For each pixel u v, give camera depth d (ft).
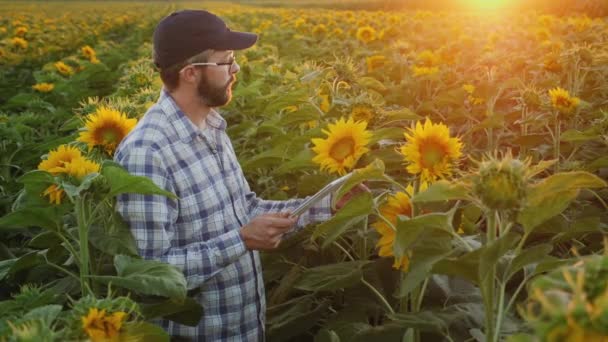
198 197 9.55
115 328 6.36
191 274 9.21
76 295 10.03
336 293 11.64
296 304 11.31
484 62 24.85
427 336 9.40
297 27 53.88
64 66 29.73
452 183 6.48
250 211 10.91
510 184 5.99
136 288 7.52
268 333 10.72
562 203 6.48
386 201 8.73
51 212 8.71
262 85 21.24
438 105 21.21
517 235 6.12
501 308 6.85
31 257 9.37
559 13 77.71
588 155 15.79
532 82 22.61
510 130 20.67
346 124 9.43
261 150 16.66
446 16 68.80
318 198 9.17
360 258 10.86
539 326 3.97
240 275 9.95
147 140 9.26
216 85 9.56
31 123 20.30
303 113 14.11
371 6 123.34
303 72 19.03
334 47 38.83
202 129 9.91
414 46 40.70
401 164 11.14
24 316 6.25
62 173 8.60
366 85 17.90
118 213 9.20
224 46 9.43
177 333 9.75
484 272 6.45
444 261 6.53
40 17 121.60
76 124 14.99
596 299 4.16
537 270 6.84
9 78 37.65
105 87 31.91
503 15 70.33
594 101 20.38
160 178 9.18
